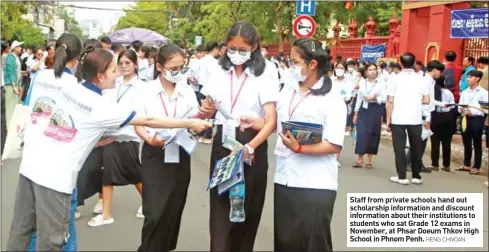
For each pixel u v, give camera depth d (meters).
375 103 8.75
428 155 10.33
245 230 4.16
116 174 5.26
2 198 6.12
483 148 9.98
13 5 24.91
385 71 12.06
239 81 3.95
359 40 20.27
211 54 9.17
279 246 3.78
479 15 11.27
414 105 7.57
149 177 4.19
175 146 4.17
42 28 45.12
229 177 3.69
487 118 8.60
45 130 3.53
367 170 8.83
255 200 4.08
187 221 5.58
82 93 3.49
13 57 10.45
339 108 3.53
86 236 5.03
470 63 10.85
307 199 3.60
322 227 3.63
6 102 10.33
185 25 36.44
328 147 3.49
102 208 5.67
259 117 3.98
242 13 23.66
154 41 22.12
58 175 3.47
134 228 5.30
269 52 26.56
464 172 8.73
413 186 7.66
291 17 21.25
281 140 3.71
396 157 7.77
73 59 3.61
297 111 3.59
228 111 3.95
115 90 4.89
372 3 22.83
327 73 3.58
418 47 15.56
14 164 7.88
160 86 4.32
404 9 15.66
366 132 8.82
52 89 3.54
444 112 8.60
